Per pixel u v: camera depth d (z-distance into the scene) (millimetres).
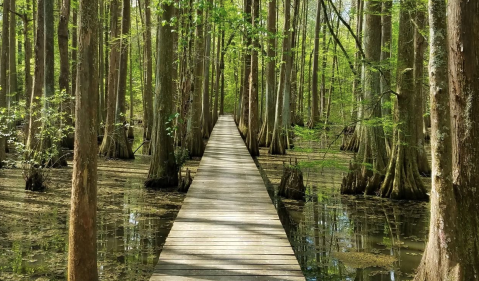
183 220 5777
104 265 4949
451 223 3521
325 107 26984
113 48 14367
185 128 14477
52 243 5605
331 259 5465
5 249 5340
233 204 6727
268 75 18016
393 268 5152
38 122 10602
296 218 7539
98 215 7199
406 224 7188
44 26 10695
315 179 11719
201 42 14609
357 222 7293
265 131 18547
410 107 8836
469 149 3559
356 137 15414
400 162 9055
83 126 3436
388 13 8922
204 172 9836
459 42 3504
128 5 13812
